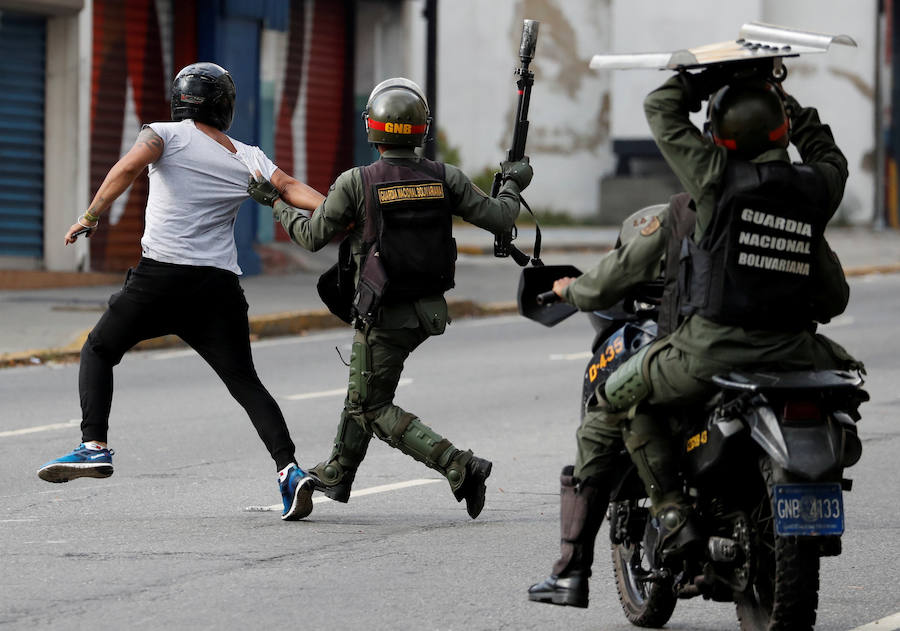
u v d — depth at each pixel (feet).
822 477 54.90
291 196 90.38
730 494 59.93
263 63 278.87
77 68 237.66
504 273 288.51
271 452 92.38
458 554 83.56
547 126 463.42
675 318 59.93
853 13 460.55
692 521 60.54
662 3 449.89
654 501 61.46
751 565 58.23
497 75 461.37
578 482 65.51
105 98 248.32
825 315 60.39
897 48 477.77
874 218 464.65
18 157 234.79
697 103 60.03
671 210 60.29
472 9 460.96
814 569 56.18
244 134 269.03
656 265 61.00
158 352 185.57
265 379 161.89
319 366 173.27
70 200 238.89
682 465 61.00
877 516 95.30
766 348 58.08
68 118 238.07
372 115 87.30
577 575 65.67
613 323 68.13
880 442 123.24
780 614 56.65
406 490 103.60
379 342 88.89
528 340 199.21
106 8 247.09
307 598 73.20
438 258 87.61
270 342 197.98
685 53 58.13
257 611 70.54
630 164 461.37
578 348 189.98
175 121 93.25
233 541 86.22
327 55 301.84
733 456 58.23
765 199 57.47
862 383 58.90
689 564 61.36
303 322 209.36
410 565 80.74
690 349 58.85
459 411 139.23
